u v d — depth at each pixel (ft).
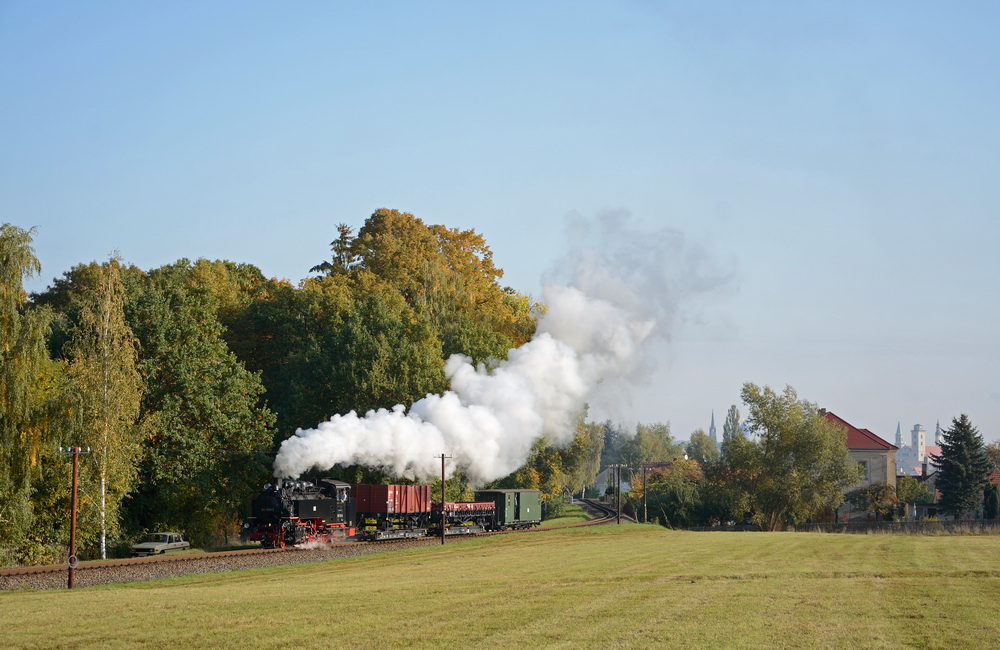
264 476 193.06
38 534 151.43
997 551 148.46
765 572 113.80
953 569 114.93
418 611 83.05
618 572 117.08
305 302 256.52
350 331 230.27
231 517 199.72
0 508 132.67
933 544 168.35
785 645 66.39
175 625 76.59
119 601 92.07
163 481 179.73
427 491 213.46
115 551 169.58
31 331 134.72
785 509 306.76
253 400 200.95
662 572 116.26
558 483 297.74
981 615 78.33
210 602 90.33
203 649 67.41
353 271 300.40
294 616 80.84
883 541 181.06
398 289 290.97
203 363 189.06
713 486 322.14
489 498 237.45
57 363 153.48
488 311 303.48
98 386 155.84
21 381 132.77
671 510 335.67
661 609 82.74
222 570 133.80
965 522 283.18
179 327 190.60
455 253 333.83
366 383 221.66
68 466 149.07
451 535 216.33
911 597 89.51
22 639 71.05
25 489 134.51
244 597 94.68
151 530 182.91
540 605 85.92
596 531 230.48
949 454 355.77
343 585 108.17
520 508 245.65
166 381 184.55
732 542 183.21
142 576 124.98
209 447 184.65
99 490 154.81
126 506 182.09
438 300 279.49
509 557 149.69
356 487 202.69
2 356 132.36
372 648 67.05
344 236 325.42
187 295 200.23
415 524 210.59
